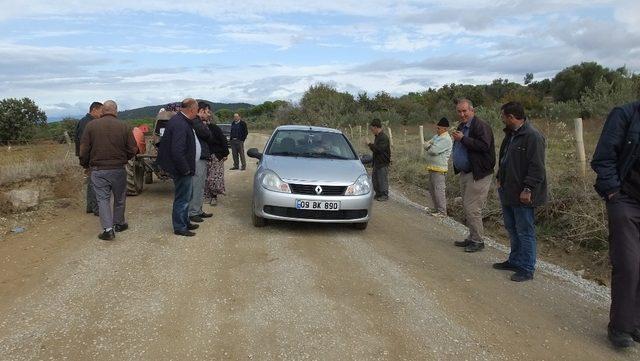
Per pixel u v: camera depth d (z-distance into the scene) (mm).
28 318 3654
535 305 4293
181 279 4504
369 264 5133
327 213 6066
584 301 4465
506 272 5172
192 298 4078
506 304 4273
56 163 9562
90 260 4984
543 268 5410
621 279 3568
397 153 14680
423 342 3486
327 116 33969
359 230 6578
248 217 7133
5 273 4605
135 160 8617
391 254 5551
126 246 5496
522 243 4914
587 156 8797
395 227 6938
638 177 3551
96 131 5641
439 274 4953
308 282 4516
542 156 4699
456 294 4426
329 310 3924
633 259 3531
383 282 4613
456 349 3414
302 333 3521
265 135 35406
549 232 6594
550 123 15234
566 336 3730
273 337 3449
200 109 7270
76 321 3615
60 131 29984
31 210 6988
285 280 4547
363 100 38844
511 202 4902
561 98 35781
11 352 3160
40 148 15086
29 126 29016
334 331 3574
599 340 3703
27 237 5832
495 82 46000
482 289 4605
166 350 3234
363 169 6672
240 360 3146
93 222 6590
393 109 35906
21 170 8539
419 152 14281
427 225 7191
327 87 37875
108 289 4230
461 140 5594
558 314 4129
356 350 3322
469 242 5961
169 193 9102
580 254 5945
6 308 3830
